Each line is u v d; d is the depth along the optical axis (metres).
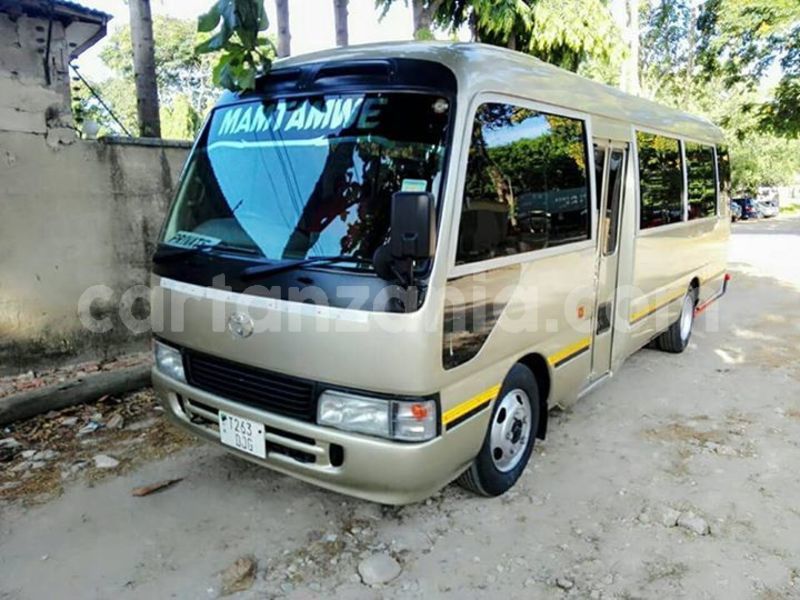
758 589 2.69
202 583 2.75
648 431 4.35
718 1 20.69
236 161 3.20
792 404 4.83
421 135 2.71
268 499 3.44
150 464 3.83
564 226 3.64
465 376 2.84
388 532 3.13
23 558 2.92
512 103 3.09
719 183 7.12
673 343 6.20
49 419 4.45
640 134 4.71
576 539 3.07
